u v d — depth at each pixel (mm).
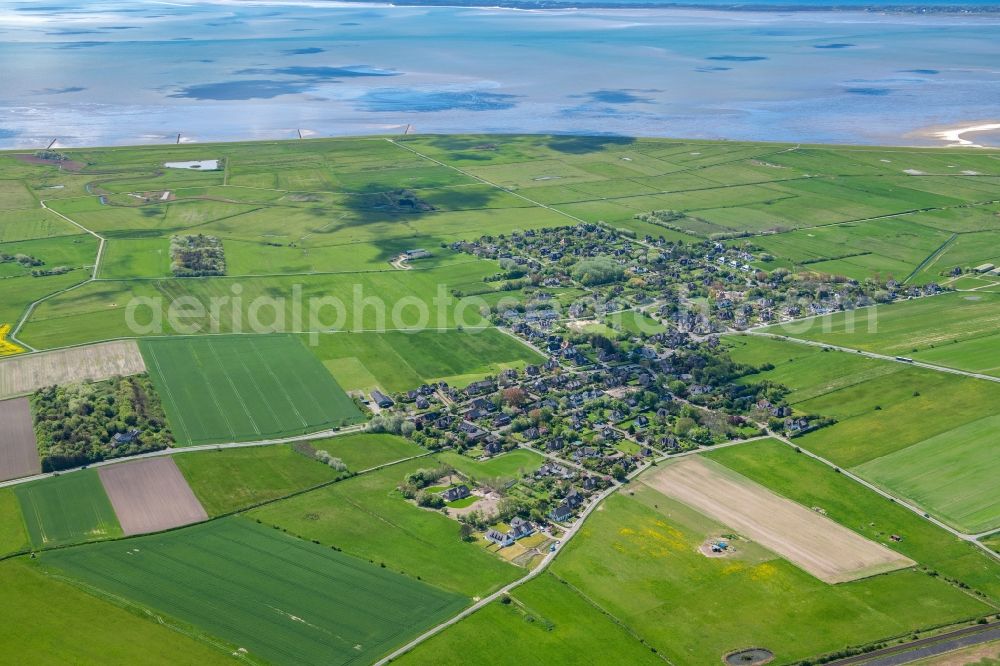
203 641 191500
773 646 192750
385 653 188500
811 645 192875
